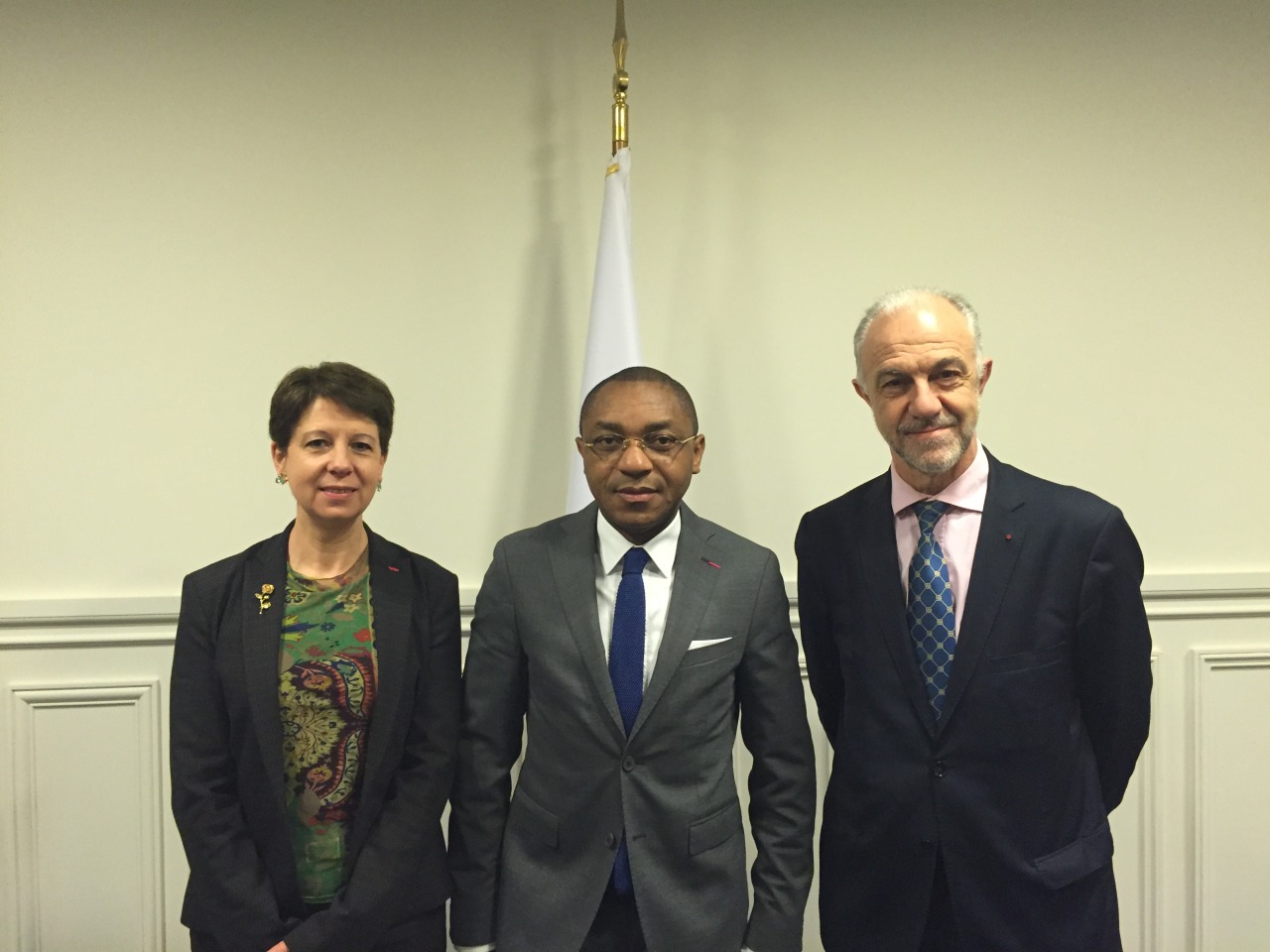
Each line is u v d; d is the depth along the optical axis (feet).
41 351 6.62
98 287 6.66
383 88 6.88
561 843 4.31
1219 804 7.14
